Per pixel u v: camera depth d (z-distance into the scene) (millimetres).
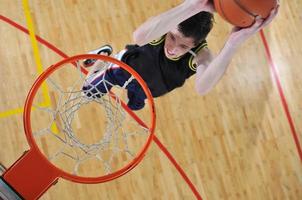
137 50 2766
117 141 3570
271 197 3885
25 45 3756
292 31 4488
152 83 2838
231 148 3914
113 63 2604
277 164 4000
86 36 3895
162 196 3613
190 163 3764
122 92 3533
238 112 4035
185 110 3891
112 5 4059
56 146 3492
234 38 1997
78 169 3482
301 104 4262
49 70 2393
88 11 3988
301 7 4590
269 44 4355
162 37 2631
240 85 4117
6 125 3510
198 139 3846
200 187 3723
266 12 1844
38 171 2150
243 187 3838
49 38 3816
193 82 3988
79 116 3594
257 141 4008
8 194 2084
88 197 3471
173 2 4227
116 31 3975
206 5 1979
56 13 3912
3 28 3764
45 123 3529
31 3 3898
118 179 3570
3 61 3668
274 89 4219
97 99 2969
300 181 4016
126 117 3646
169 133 3785
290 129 4145
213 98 4000
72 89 3432
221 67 2189
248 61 4223
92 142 3535
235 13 1875
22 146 3480
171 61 2676
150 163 3674
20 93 3609
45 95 3578
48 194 3406
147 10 4125
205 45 2525
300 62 4402
